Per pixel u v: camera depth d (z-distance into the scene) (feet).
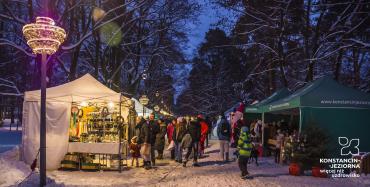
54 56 71.77
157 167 47.62
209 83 189.26
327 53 80.94
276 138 56.54
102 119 46.16
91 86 48.78
